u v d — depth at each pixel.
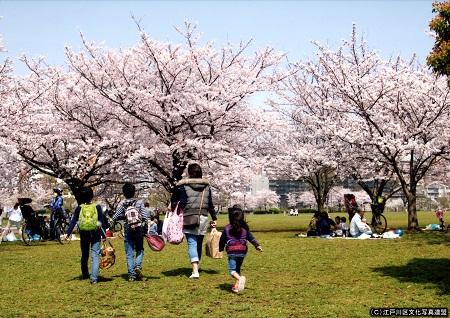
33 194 30.91
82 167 23.34
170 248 15.96
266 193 94.06
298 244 15.81
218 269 10.70
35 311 6.89
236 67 24.19
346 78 22.83
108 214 26.62
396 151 21.00
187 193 9.35
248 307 6.86
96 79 22.20
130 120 23.91
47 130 23.09
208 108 21.78
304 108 28.72
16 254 14.39
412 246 14.45
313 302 7.12
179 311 6.74
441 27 8.23
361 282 8.70
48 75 24.83
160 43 22.41
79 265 11.65
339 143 24.00
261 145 27.62
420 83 21.80
